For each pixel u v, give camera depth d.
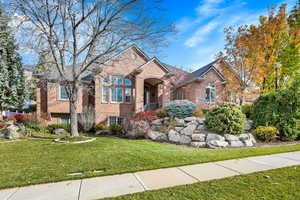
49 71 12.22
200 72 19.25
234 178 4.14
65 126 15.34
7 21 10.37
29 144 9.10
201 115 12.09
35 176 4.50
